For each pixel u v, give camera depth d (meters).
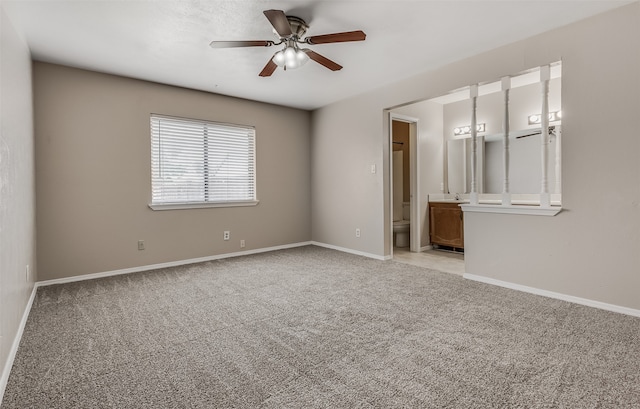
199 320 2.43
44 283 3.31
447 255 4.81
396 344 2.04
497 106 4.68
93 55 3.16
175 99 4.16
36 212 3.26
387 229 4.48
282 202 5.28
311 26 2.68
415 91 3.89
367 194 4.64
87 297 2.94
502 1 2.34
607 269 2.57
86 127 3.55
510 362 1.82
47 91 3.32
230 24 2.60
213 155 4.54
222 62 3.37
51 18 2.46
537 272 2.98
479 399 1.50
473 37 2.91
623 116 2.46
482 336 2.14
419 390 1.57
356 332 2.21
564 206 2.78
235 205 4.72
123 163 3.79
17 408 1.46
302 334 2.19
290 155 5.37
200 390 1.58
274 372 1.74
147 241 3.97
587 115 2.62
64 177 3.42
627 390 1.55
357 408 1.44
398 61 3.44
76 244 3.50
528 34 2.86
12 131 2.12
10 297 1.91
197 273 3.77
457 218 4.92
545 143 2.91
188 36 2.79
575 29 2.66
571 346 1.99
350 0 2.29
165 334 2.20
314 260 4.43
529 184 4.31
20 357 1.90
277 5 2.35
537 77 3.95
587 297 2.68
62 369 1.77
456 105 5.24
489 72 3.21
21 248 2.34
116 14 2.42
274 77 3.87
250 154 4.93
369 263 4.25
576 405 1.45
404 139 5.97
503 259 3.22
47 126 3.32
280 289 3.16
